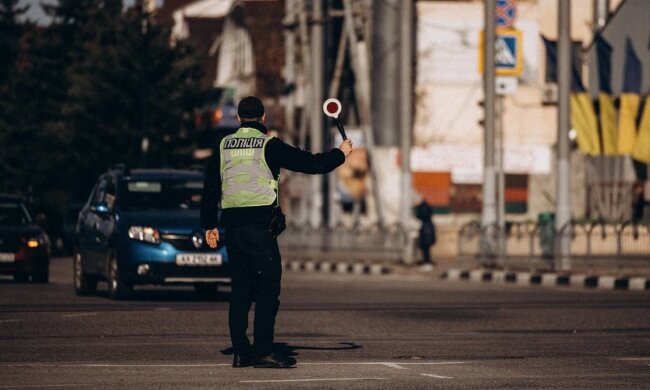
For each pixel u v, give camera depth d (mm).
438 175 102188
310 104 85875
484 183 64312
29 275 51375
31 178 114688
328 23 93688
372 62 102000
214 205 21375
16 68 125250
